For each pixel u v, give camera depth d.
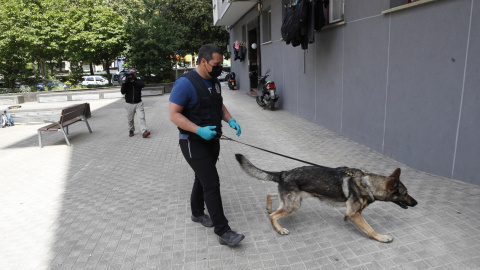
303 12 7.05
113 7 29.91
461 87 4.01
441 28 4.22
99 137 8.60
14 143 8.30
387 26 5.34
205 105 2.95
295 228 3.36
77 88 22.39
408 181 4.38
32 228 3.69
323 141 6.89
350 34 6.55
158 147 7.26
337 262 2.76
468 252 2.76
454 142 4.20
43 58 22.14
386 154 5.68
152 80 22.47
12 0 19.56
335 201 3.09
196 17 27.88
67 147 7.66
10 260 3.07
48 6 20.25
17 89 22.03
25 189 5.01
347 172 3.04
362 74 6.24
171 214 3.87
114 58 23.66
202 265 2.83
